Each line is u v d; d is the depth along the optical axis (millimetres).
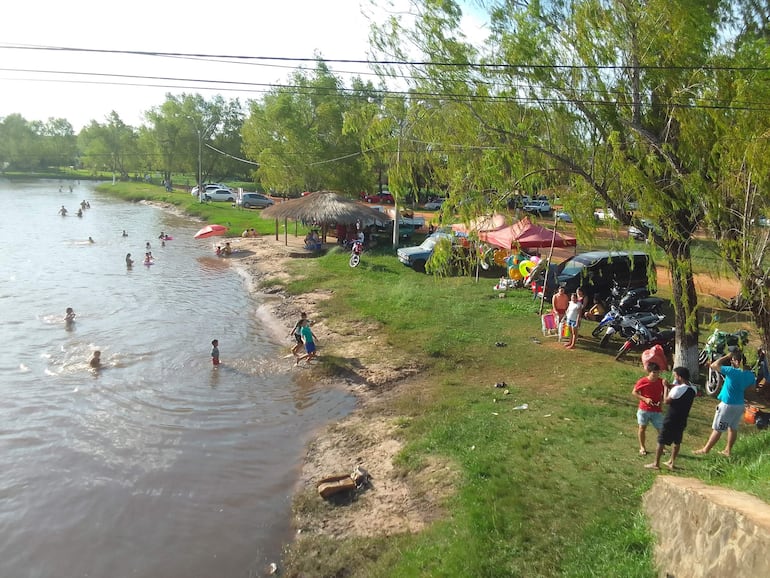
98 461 10516
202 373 14914
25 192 78000
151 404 12992
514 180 11445
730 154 9094
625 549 6398
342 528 8375
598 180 11219
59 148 119500
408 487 9016
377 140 13445
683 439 9594
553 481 8219
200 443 11266
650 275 11898
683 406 8031
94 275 26766
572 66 10016
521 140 10984
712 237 10398
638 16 10023
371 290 22016
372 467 9859
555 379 12898
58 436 11398
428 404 11953
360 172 43938
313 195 32500
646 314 15344
